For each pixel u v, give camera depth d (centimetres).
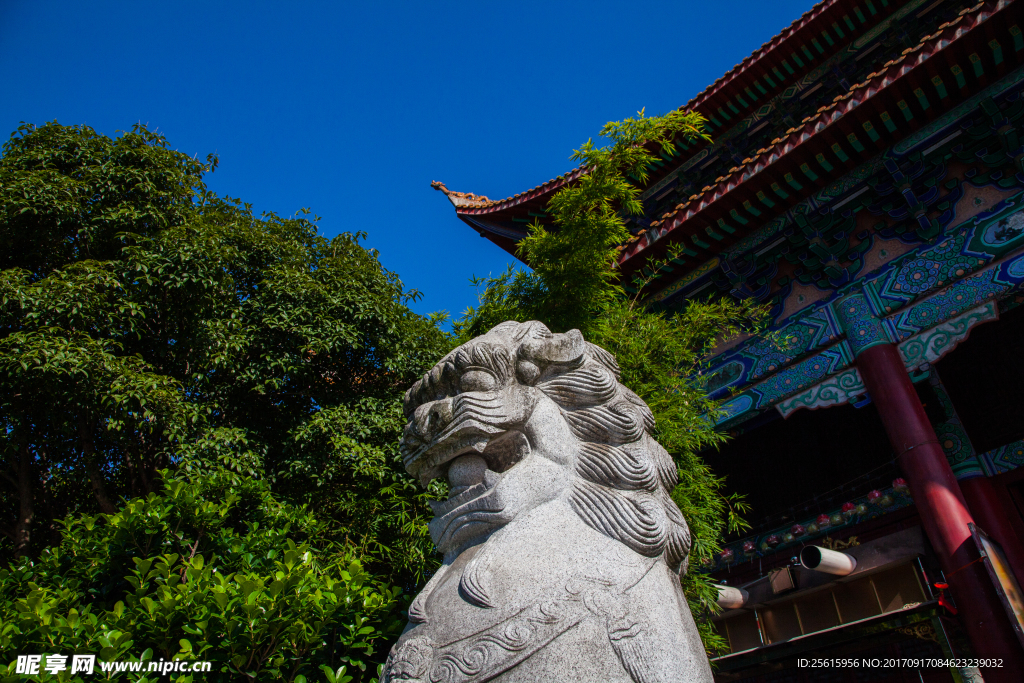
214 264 844
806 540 1072
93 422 828
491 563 251
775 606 1016
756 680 1009
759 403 873
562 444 284
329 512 773
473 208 1477
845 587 958
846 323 832
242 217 1002
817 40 1285
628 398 317
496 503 269
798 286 912
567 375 304
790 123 1339
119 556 505
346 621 462
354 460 742
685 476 628
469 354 300
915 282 797
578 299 648
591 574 238
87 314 755
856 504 1024
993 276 741
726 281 973
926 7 1225
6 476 861
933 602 809
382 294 977
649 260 901
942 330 759
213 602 412
